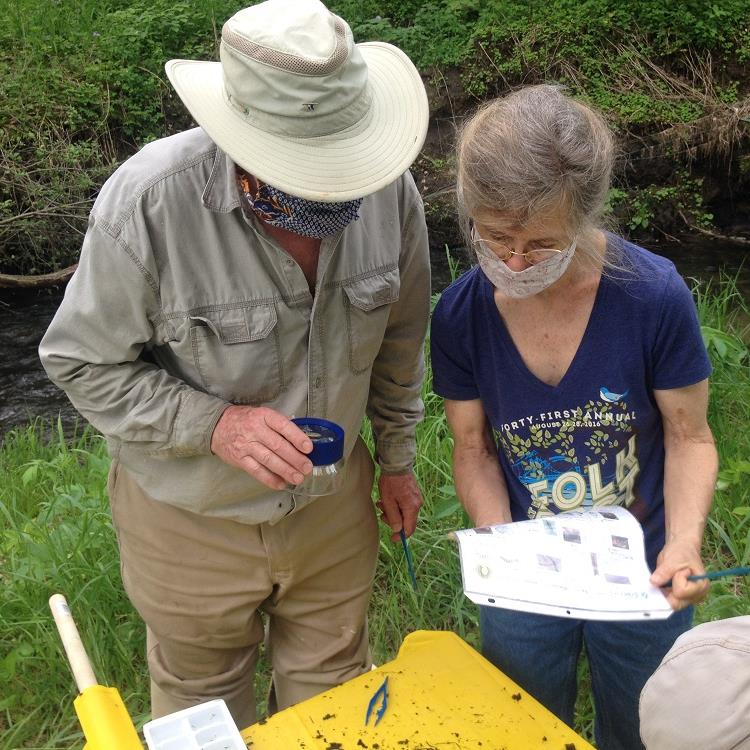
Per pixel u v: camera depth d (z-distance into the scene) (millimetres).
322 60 1521
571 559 1645
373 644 2785
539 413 1834
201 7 9336
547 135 1531
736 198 8625
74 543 3076
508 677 1761
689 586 1566
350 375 1885
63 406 5844
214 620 2021
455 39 9242
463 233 1743
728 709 1075
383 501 2332
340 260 1803
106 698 1482
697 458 1817
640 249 1780
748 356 4320
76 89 8219
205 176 1701
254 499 1879
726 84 8727
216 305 1740
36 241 7707
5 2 9000
